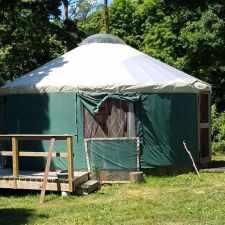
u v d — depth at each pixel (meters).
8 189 10.62
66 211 8.51
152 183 10.77
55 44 21.59
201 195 9.34
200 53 21.31
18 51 20.70
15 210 8.71
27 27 19.72
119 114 11.26
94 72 11.70
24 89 11.70
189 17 24.34
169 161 11.62
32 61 21.58
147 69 12.00
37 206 9.05
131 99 11.23
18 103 11.89
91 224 7.55
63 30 20.45
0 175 10.66
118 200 9.29
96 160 11.24
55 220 7.89
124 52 12.78
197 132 12.26
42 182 9.90
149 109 11.40
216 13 20.33
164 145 11.55
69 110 11.38
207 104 13.02
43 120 11.58
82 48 13.06
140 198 9.34
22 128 11.84
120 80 11.37
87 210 8.52
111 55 12.49
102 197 9.68
